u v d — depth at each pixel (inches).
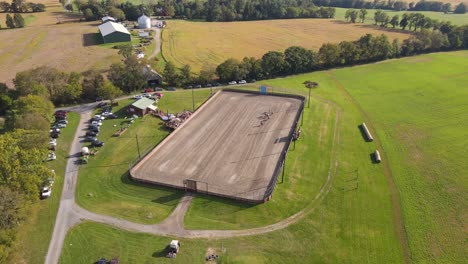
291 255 1978.3
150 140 3154.5
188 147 3004.4
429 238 2138.3
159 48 5915.4
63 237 2068.2
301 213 2299.5
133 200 2385.6
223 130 3297.2
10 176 2080.5
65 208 2299.5
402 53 6082.7
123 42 6166.3
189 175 2630.4
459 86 4640.8
